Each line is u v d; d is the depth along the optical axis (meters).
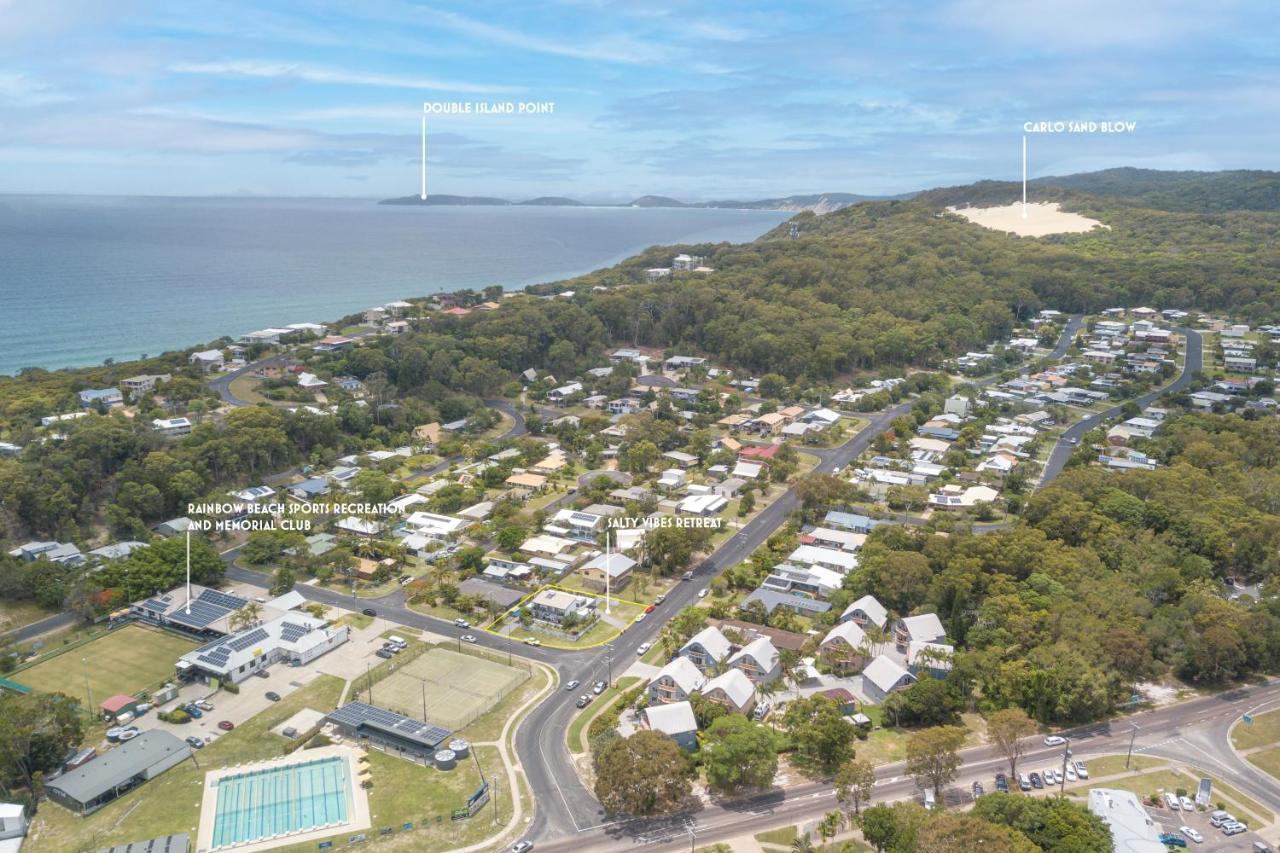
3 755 107.19
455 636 151.88
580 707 129.12
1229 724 125.06
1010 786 110.69
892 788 110.75
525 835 102.50
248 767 114.81
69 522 186.88
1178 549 168.88
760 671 133.12
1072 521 173.38
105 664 141.88
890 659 138.62
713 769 109.31
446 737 120.75
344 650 146.75
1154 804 107.19
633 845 100.94
